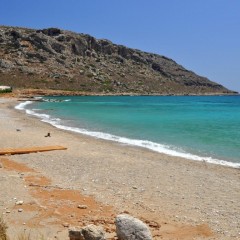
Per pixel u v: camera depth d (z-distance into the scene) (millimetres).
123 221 7883
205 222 9633
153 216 9984
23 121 35688
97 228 7699
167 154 19953
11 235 8172
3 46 183750
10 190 11578
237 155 19719
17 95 94562
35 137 24969
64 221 9188
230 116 49562
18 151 19062
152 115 49469
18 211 9734
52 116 43656
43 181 13109
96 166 16266
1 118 37625
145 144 23219
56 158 17922
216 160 18453
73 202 10773
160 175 14930
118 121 39062
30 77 153375
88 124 35281
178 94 199375
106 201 11070
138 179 14094
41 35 194250
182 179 14359
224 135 27688
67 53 197500
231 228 9250
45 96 118000
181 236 8617
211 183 13859
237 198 11914
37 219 9242
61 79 161750
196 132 29656
